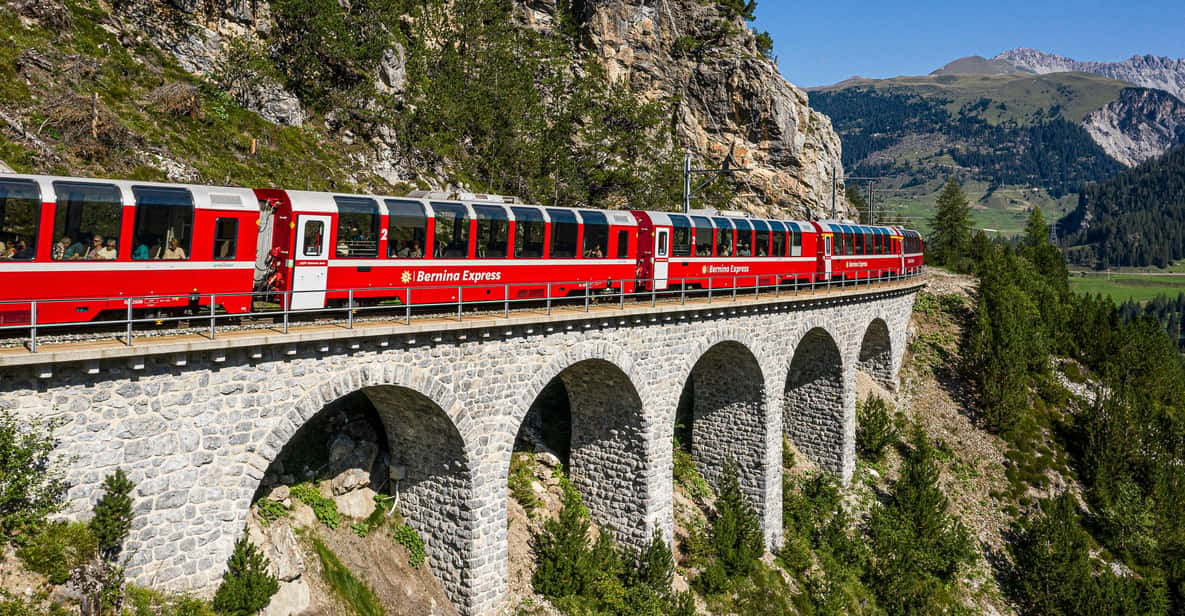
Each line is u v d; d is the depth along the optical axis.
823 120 93.06
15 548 14.66
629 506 30.61
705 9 84.81
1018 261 75.12
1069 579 40.06
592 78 73.44
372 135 50.94
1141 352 63.66
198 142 39.59
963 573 40.81
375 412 26.69
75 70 37.53
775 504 37.44
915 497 41.53
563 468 32.81
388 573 24.27
